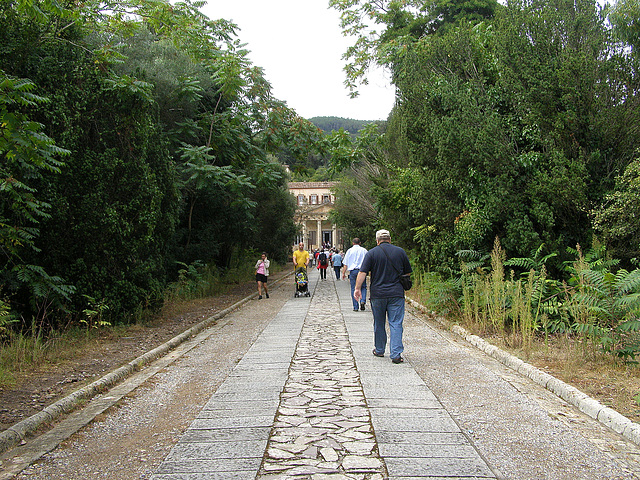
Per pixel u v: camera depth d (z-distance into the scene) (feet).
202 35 53.06
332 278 100.07
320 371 22.00
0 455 13.53
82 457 13.29
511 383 19.99
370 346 27.89
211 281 66.69
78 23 33.24
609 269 29.53
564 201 31.63
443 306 38.29
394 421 15.35
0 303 25.44
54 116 31.01
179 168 52.21
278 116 56.54
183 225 67.72
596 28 33.96
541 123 33.45
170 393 19.47
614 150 32.53
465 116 35.78
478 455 12.76
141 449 13.74
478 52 40.73
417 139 44.06
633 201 27.89
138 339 31.37
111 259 34.30
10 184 24.71
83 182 32.78
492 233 36.35
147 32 55.16
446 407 16.76
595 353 22.90
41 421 15.85
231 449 13.30
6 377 20.83
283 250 144.87
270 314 43.91
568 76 32.01
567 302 26.89
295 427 14.90
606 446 13.53
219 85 56.24
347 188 96.94
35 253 31.12
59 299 30.58
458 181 37.09
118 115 34.86
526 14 35.47
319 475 11.62
